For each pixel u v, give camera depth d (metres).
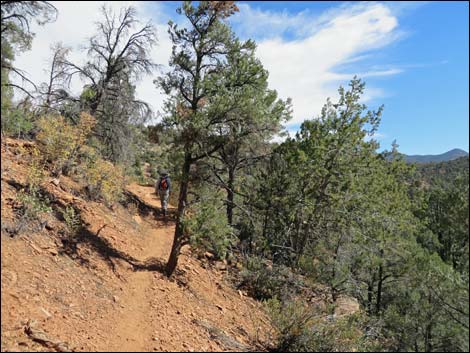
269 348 10.01
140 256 12.67
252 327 11.10
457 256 16.33
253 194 16.81
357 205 15.87
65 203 12.32
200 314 10.22
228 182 17.12
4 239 8.13
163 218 20.03
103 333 7.30
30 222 9.47
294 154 15.82
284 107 15.24
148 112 21.77
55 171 13.80
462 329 11.56
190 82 11.52
